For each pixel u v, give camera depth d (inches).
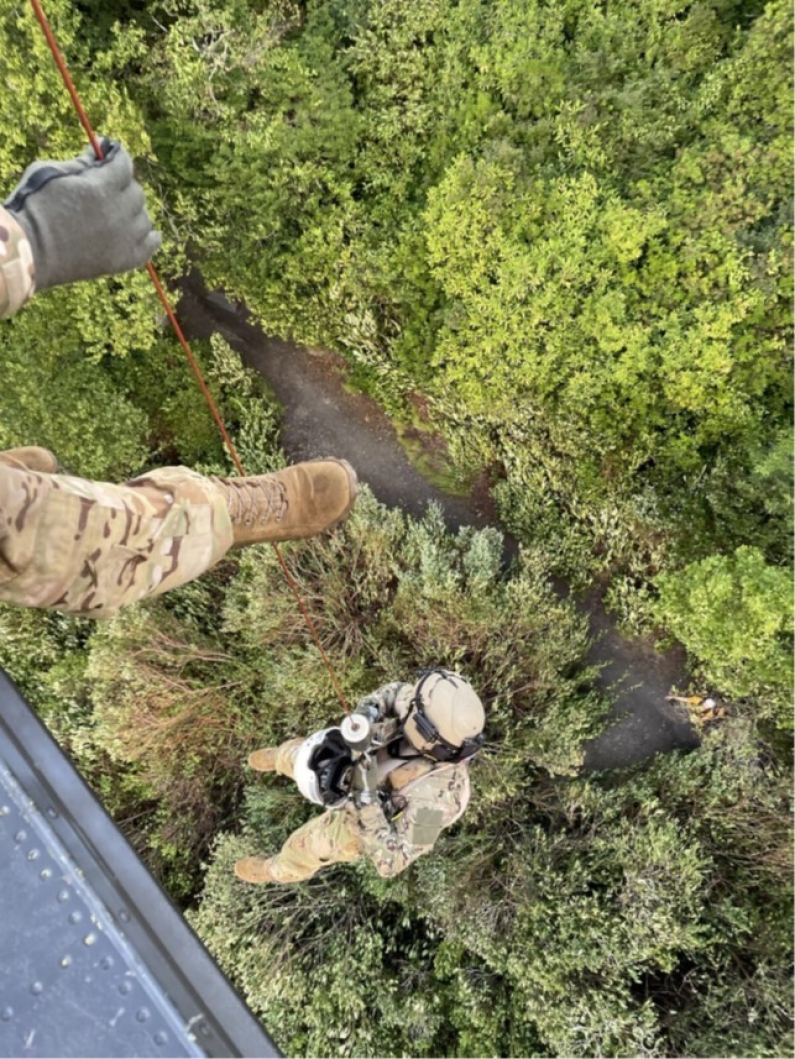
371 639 359.9
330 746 141.2
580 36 341.4
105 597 75.4
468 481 400.2
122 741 348.5
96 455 356.5
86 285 321.1
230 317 427.8
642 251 327.9
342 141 342.3
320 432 416.2
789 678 310.7
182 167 345.7
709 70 337.4
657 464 341.1
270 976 326.0
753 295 302.7
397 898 339.6
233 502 107.9
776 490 306.8
